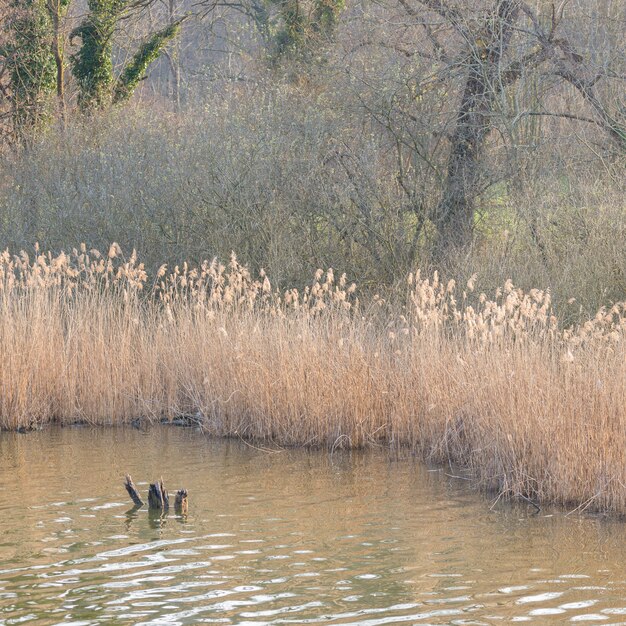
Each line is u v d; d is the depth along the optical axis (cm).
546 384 1284
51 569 962
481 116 2309
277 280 2117
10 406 1694
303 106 2345
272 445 1567
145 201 2300
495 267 2006
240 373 1652
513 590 906
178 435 1638
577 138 2252
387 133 2320
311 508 1187
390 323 1691
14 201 2511
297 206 2238
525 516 1158
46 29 3328
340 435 1549
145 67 3594
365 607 865
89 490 1272
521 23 2436
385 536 1073
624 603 872
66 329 1847
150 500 1178
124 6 3341
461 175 2248
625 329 1322
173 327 1805
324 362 1588
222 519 1140
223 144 2269
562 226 2075
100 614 848
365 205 2216
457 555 1008
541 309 1370
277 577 939
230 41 3650
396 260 2197
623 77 2245
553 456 1236
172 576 942
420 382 1527
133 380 1766
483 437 1359
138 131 2467
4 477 1343
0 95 3375
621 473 1173
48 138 2650
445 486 1302
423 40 2412
